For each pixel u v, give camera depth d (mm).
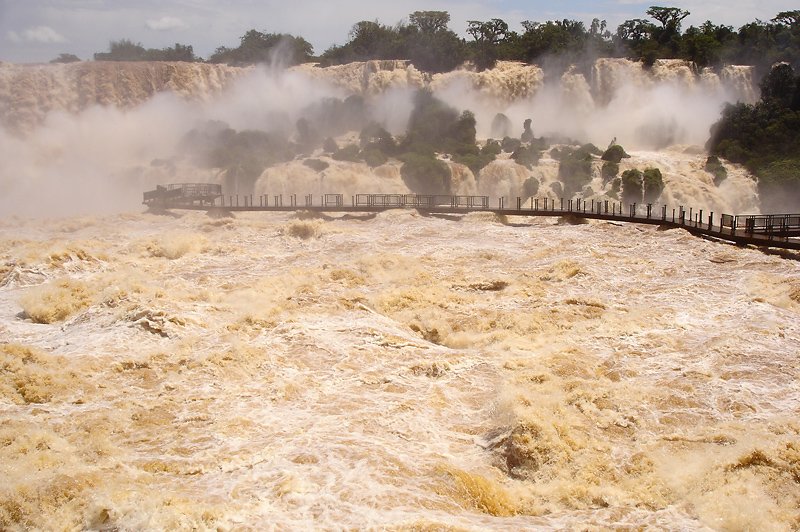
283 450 16859
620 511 14969
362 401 20297
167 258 41375
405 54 119562
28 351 21578
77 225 53312
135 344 23609
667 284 32500
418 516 13992
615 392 20406
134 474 15680
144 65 107000
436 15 124062
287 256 41812
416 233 47562
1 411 18891
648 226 47625
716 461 16234
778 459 16141
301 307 28781
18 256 37875
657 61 110562
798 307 28672
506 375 22328
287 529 13383
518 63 116438
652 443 17672
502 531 13750
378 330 25844
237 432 17953
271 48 128625
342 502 14477
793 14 119062
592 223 49719
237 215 59156
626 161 88812
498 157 90750
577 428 18422
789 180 80188
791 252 39062
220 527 13352
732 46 113750
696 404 19781
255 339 24578
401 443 17719
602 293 31562
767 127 90375
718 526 14320
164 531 13109
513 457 17234
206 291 30938
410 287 32500
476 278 33938
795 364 22188
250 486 15148
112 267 37812
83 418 18609
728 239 42156
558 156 90875
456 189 84625
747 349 23391
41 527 13453
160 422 18641
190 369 21781
